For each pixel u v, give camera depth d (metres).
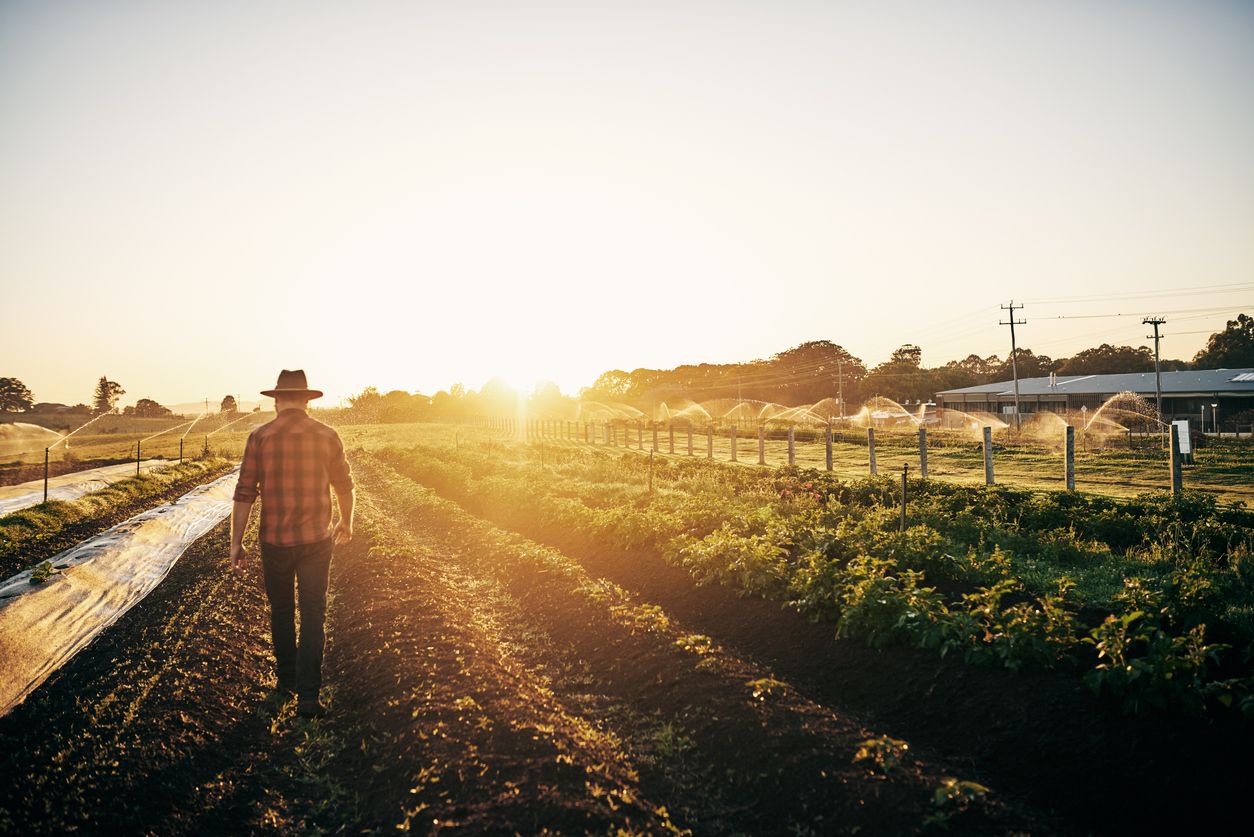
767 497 16.78
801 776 4.98
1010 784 5.02
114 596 10.60
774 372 110.38
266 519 6.05
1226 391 47.06
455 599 9.84
